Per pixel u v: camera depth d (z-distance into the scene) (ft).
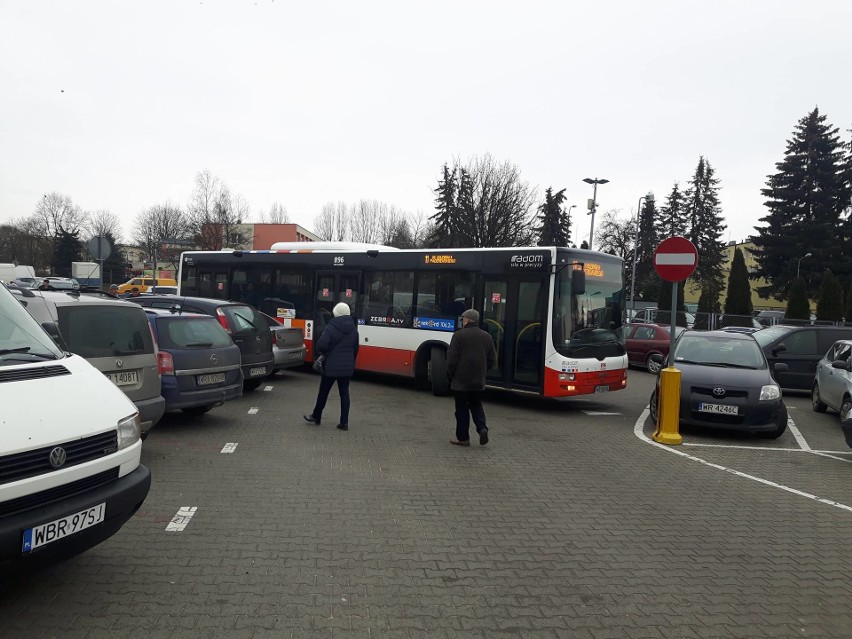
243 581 13.01
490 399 41.32
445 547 15.37
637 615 12.29
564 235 182.29
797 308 112.78
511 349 36.73
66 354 14.53
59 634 10.73
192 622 11.27
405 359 41.83
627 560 15.08
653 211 209.97
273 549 14.76
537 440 28.71
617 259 38.11
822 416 40.16
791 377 49.24
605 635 11.47
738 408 30.12
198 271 56.18
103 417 12.36
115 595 12.21
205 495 18.61
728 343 35.01
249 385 39.29
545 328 35.24
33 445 10.78
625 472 23.62
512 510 18.48
